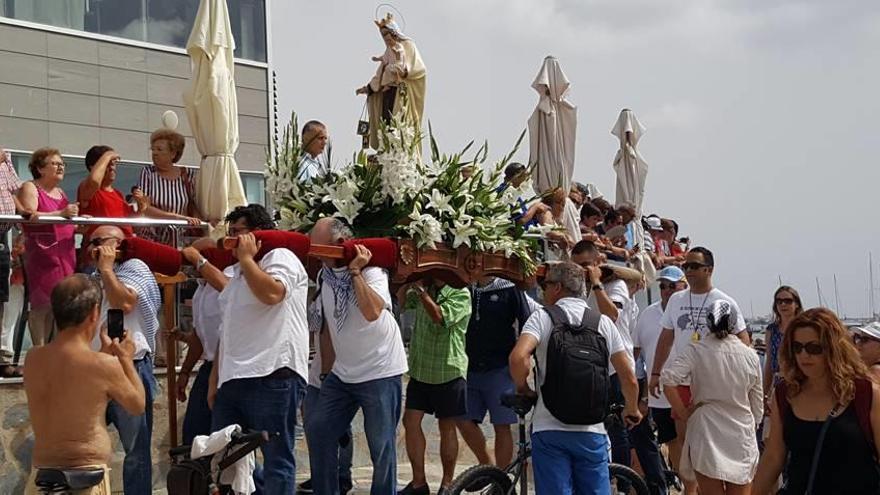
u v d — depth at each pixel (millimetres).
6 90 13719
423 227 7473
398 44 11453
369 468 9711
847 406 5336
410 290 8406
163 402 8609
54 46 14203
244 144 15875
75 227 8062
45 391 5637
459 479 7262
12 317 7855
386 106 11688
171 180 9570
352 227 7645
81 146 14406
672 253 16594
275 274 6477
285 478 6531
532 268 8250
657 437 9789
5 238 7836
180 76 15570
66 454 5574
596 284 8594
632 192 17141
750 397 7922
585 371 6699
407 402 8477
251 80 16031
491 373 8742
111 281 6695
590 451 6785
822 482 5371
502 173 8094
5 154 8211
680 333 9352
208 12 9992
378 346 7035
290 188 7895
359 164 7637
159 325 8633
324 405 7074
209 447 5621
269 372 6465
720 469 7719
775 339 10656
